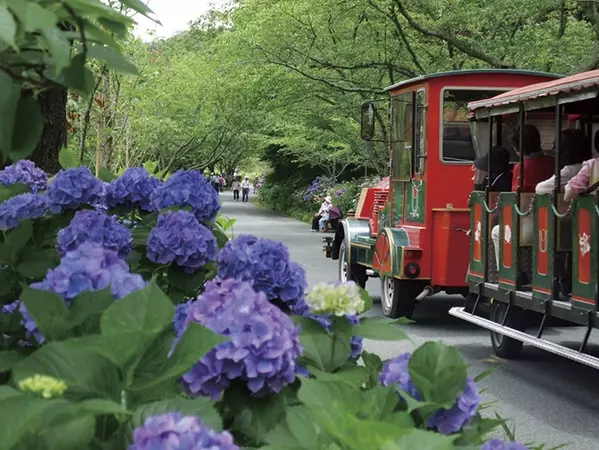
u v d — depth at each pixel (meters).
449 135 12.66
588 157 9.48
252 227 39.94
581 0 18.80
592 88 8.03
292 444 1.96
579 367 10.15
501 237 10.13
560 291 8.96
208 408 1.81
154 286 1.88
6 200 4.37
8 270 3.51
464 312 11.07
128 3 1.90
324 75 26.11
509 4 19.03
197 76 31.80
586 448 7.01
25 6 1.67
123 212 4.65
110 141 14.57
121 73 2.03
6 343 3.02
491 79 12.67
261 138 40.09
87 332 2.18
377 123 27.55
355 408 1.85
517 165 10.11
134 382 1.87
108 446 1.74
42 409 1.50
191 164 40.66
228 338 1.91
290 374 2.11
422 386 2.17
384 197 14.96
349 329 2.60
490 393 8.88
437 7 22.05
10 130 1.94
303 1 24.06
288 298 3.06
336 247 17.27
